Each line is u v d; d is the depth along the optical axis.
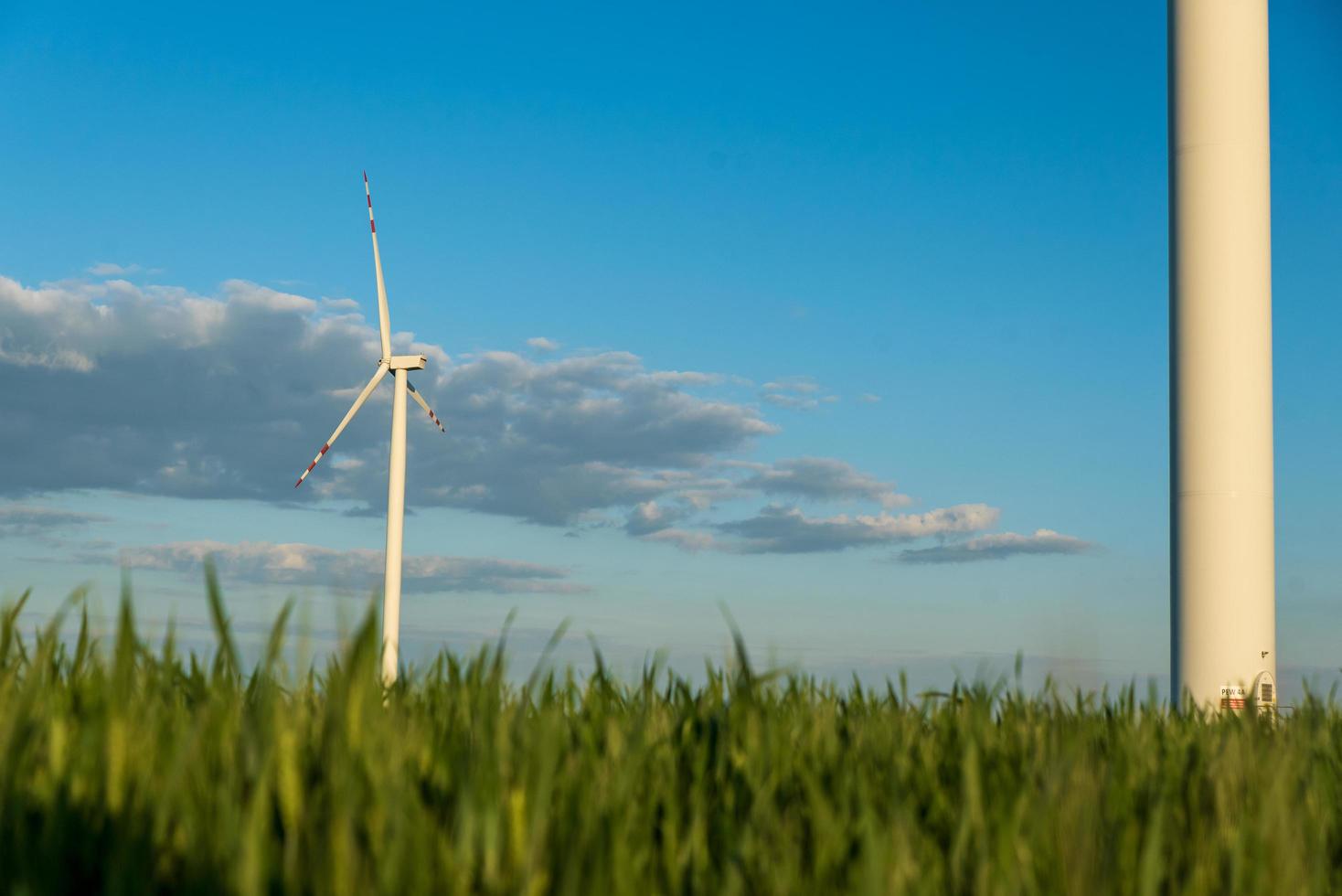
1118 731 4.82
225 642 3.11
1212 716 6.79
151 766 2.72
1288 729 5.54
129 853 2.29
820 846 2.81
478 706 3.47
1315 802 3.94
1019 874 2.70
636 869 2.62
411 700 4.22
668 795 3.03
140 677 3.68
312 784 2.70
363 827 2.47
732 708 3.99
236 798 2.51
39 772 2.77
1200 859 3.14
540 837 2.48
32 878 2.23
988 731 4.24
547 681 3.71
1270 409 13.33
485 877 2.44
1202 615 13.17
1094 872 2.87
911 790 3.52
